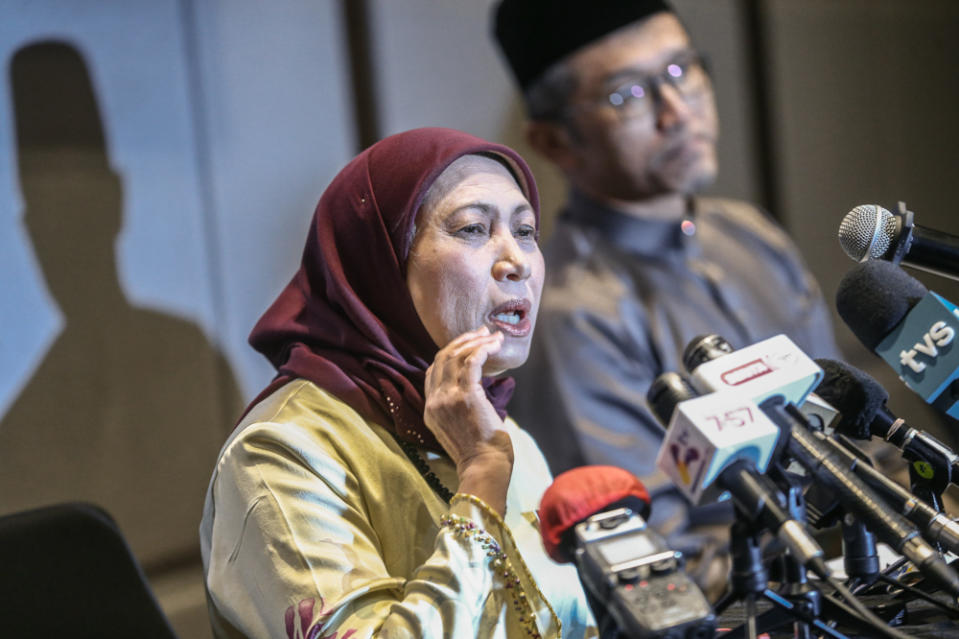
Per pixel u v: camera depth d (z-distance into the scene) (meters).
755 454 2.84
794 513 2.93
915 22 12.75
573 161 9.63
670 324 9.58
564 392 8.99
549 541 2.96
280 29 8.76
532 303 4.22
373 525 3.90
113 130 7.93
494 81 9.87
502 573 3.61
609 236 9.61
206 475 8.30
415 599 3.43
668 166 9.70
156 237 8.10
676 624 2.49
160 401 8.08
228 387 8.44
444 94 9.56
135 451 7.94
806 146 11.74
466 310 4.09
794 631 3.18
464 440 3.75
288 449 3.77
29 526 4.34
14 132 7.51
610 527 2.83
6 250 7.45
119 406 7.88
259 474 3.75
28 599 4.23
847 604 2.93
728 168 11.15
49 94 7.65
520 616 3.66
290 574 3.59
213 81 8.41
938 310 3.50
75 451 7.67
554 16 9.41
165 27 8.19
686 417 2.84
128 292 7.96
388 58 9.23
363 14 9.10
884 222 3.67
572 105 9.55
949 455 3.59
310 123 8.90
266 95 8.68
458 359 3.82
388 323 4.21
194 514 8.22
